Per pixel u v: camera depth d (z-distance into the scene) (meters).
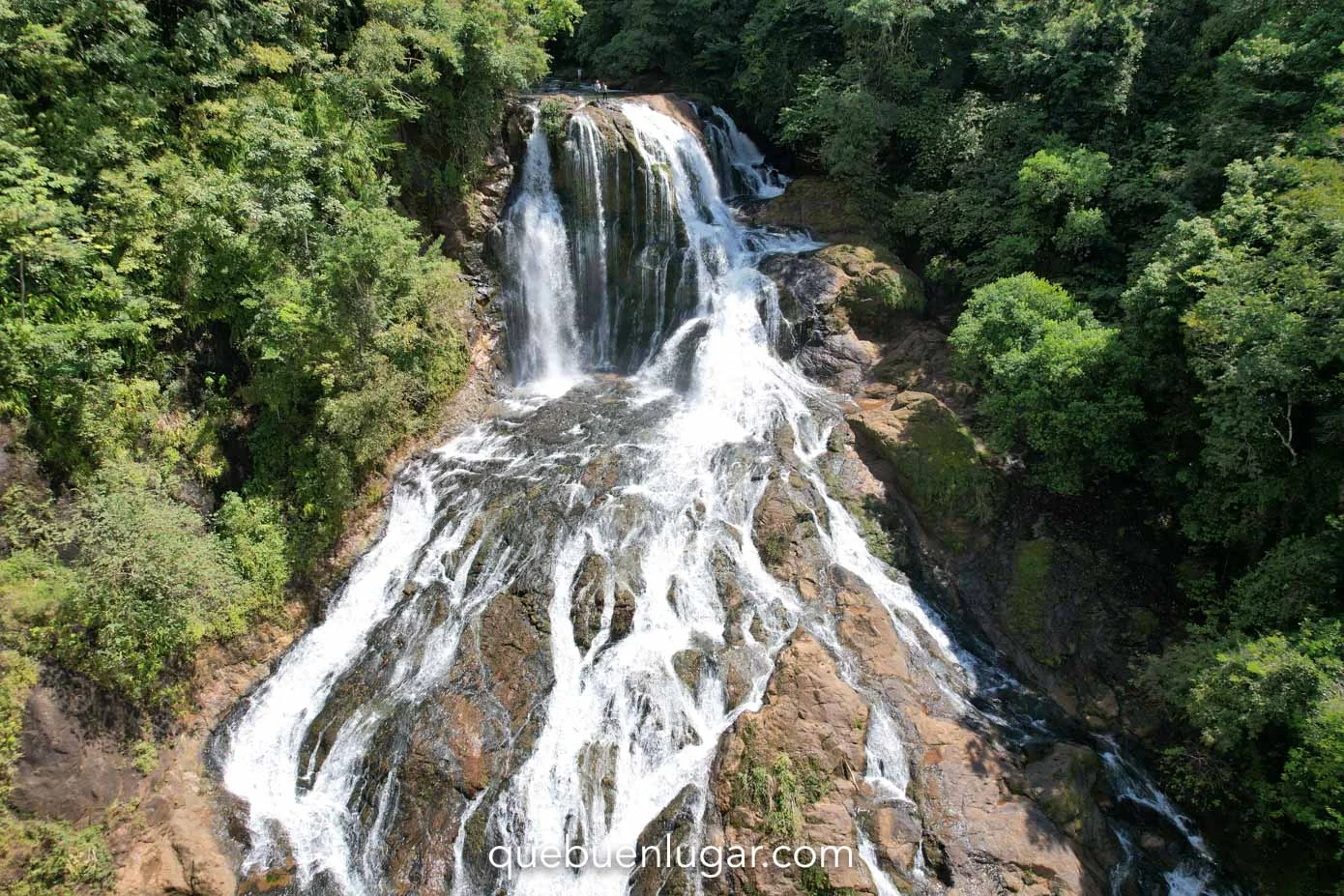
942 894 11.58
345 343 17.08
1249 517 14.89
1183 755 13.94
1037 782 13.05
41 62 14.28
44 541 13.17
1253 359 13.34
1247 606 13.91
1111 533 17.25
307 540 16.98
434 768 13.39
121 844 12.60
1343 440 13.38
